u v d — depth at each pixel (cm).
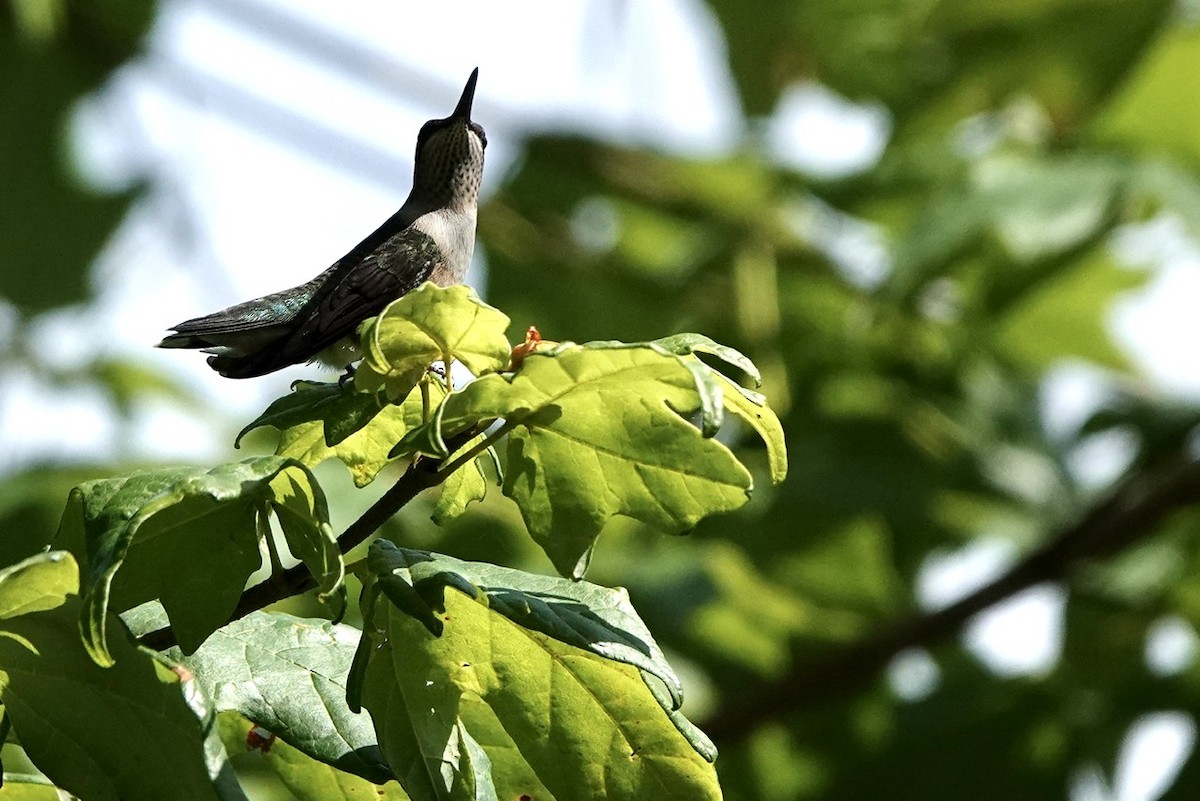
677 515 464
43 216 1587
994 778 1226
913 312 1252
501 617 460
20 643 425
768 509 1270
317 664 500
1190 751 1189
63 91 1600
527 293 1531
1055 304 1348
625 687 465
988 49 1403
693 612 1178
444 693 470
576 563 463
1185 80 1324
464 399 447
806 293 1385
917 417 1330
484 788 491
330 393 498
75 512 422
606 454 461
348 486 1038
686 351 436
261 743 543
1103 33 1351
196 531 453
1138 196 1212
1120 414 1332
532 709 473
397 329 456
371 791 544
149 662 417
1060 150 1342
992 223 1140
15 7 1495
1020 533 1279
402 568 448
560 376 441
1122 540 1174
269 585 464
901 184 1308
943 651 1302
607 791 479
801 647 1240
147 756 434
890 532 1336
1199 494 1158
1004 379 1384
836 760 1266
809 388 1342
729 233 1380
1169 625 1270
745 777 1260
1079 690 1239
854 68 1491
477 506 1047
